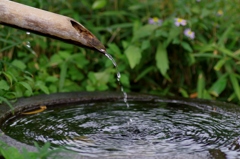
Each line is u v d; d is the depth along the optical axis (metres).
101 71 4.35
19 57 4.12
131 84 4.59
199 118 3.05
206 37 4.52
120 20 4.79
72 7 4.61
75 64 4.27
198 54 4.08
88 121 2.95
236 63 4.09
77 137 2.57
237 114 3.05
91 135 2.63
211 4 4.36
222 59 4.10
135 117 3.08
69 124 2.86
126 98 3.52
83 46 2.64
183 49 4.37
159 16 4.65
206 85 4.45
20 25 2.55
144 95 3.57
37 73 3.96
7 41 3.44
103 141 2.51
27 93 3.33
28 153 2.00
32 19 2.54
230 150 2.28
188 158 2.05
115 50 4.20
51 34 2.57
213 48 4.18
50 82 3.91
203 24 4.25
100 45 2.68
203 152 2.18
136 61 3.97
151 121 2.98
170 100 3.48
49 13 2.58
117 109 3.31
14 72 3.50
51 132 2.66
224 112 3.13
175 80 4.50
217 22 4.48
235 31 4.48
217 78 4.45
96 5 4.36
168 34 4.07
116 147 2.39
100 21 4.80
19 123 2.83
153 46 4.41
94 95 3.49
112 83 4.16
